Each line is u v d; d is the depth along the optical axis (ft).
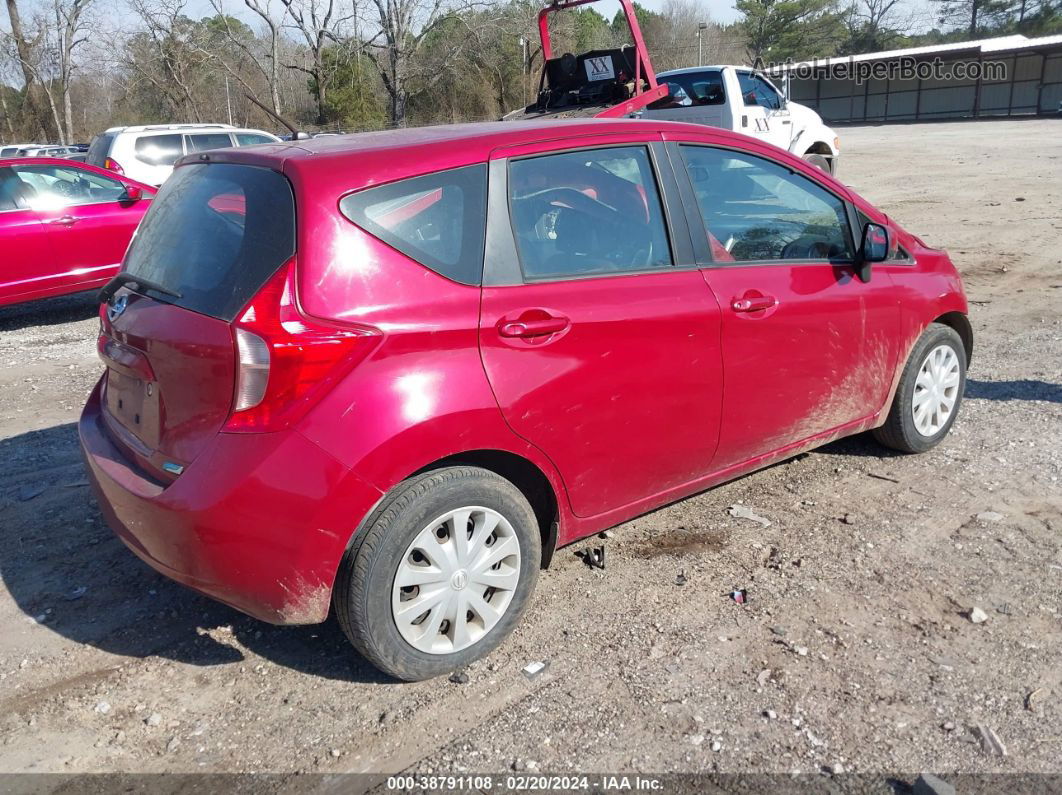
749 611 11.42
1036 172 59.77
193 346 9.35
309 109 157.48
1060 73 147.54
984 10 258.57
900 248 15.14
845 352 13.80
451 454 9.76
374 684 10.28
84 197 31.27
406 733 9.46
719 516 14.03
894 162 72.84
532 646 10.86
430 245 9.90
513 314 10.18
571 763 8.96
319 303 9.17
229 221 10.02
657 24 241.96
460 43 130.31
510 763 8.98
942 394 15.93
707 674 10.22
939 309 15.34
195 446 9.48
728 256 12.50
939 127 129.70
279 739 9.43
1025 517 13.58
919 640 10.71
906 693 9.80
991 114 156.87
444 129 11.40
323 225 9.34
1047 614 11.14
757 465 13.43
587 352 10.73
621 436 11.30
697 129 12.59
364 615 9.52
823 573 12.25
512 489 10.44
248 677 10.49
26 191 30.04
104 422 11.85
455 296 9.87
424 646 10.02
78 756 9.26
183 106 154.81
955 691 9.81
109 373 11.66
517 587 10.66
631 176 11.72
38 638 11.38
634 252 11.56
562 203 11.05
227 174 10.61
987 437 16.74
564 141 11.18
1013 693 9.76
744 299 12.26
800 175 13.74
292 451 9.02
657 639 10.91
